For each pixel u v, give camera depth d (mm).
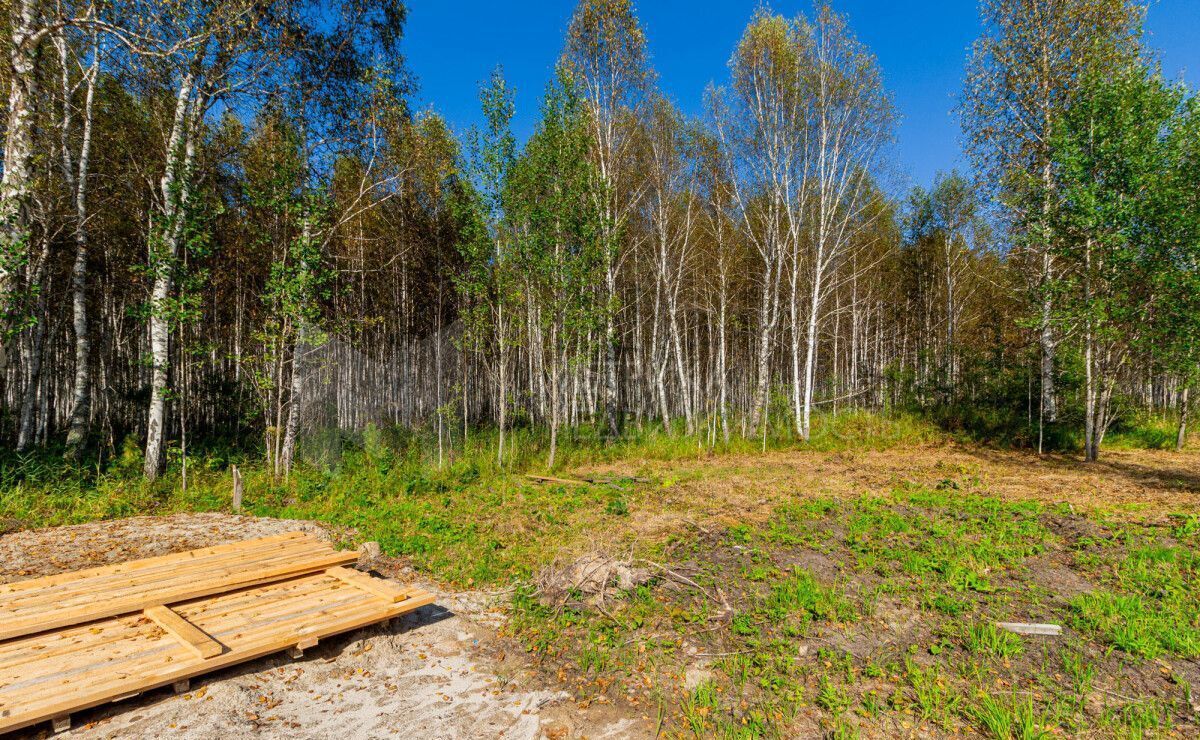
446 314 21000
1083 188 12500
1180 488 9930
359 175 15945
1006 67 16109
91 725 3398
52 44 11219
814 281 19750
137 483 9891
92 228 13641
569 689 4023
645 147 19484
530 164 13148
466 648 4645
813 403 19547
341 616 4543
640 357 24094
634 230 21266
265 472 11508
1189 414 17234
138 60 11250
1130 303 12758
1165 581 5410
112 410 17359
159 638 4098
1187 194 11555
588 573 5633
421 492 10477
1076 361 15781
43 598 4473
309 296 12188
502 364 13430
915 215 26672
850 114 18109
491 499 9859
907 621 4852
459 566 6520
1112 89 12562
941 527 7281
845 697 3734
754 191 19844
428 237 19281
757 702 3779
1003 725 3312
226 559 5594
